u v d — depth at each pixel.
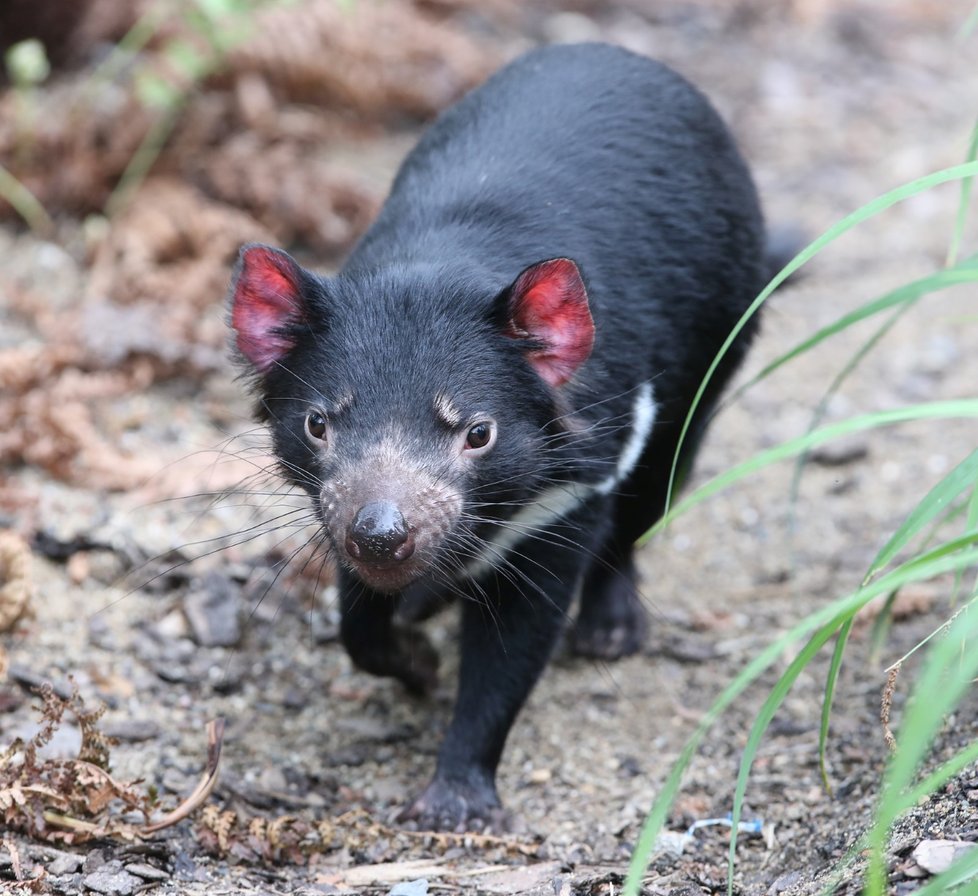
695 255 7.88
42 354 10.16
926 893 4.46
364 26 14.18
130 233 11.56
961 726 6.59
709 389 8.51
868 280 12.74
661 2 17.23
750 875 6.43
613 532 8.16
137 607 8.65
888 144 14.86
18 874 5.93
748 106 15.50
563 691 8.52
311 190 12.34
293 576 8.41
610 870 6.42
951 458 10.56
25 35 13.88
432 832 7.04
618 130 7.79
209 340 10.84
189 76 12.54
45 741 6.41
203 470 9.64
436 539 6.08
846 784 7.08
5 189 12.15
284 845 6.66
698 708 8.28
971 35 17.22
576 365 6.52
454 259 6.90
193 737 7.74
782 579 9.48
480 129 7.74
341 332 6.49
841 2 17.59
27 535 8.89
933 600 8.80
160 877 6.18
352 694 8.34
